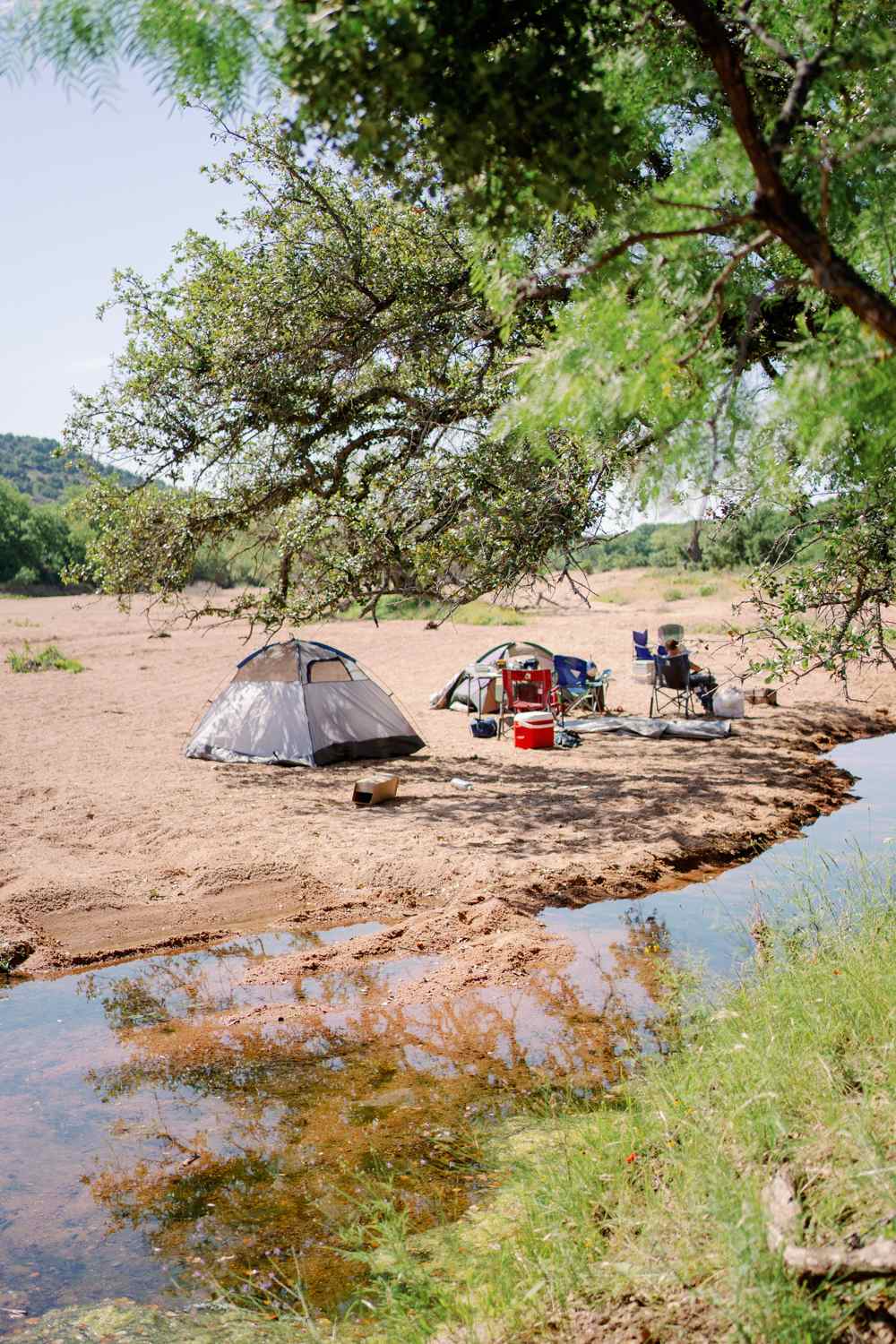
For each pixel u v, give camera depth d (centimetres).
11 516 8488
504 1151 463
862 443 249
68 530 8556
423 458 1026
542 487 880
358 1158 467
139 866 931
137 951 758
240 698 1444
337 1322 352
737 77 213
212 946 772
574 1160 404
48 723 1686
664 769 1317
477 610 3516
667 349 241
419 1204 425
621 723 1619
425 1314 330
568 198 238
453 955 729
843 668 620
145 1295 375
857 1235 285
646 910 812
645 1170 371
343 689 1448
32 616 4228
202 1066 570
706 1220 319
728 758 1386
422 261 1083
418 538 1038
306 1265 389
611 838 994
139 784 1241
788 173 252
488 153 230
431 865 913
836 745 1527
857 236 253
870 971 511
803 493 402
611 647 2475
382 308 1123
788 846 984
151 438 1275
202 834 1017
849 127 251
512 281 267
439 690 1941
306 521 1162
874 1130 342
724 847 973
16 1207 436
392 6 211
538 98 222
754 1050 441
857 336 230
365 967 718
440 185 239
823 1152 345
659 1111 415
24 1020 642
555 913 812
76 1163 471
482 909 809
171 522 1308
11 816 1084
